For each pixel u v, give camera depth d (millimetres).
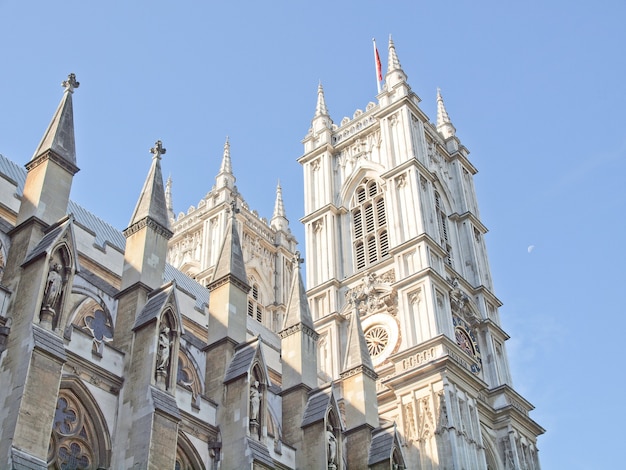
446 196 74938
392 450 48500
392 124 74312
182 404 40156
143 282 41156
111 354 37750
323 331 66375
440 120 82625
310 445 45844
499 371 64875
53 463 33625
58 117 42125
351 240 72000
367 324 64562
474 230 75062
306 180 77500
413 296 62469
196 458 39781
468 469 52531
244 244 84438
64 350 33688
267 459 40219
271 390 51969
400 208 68562
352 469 49188
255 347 43500
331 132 79562
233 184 88438
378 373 60375
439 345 58125
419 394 56281
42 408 31422
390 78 77438
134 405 36344
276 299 85625
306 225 74250
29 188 39719
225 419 41562
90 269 48000
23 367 31875
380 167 73375
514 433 60156
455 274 67312
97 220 58406
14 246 37500
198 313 54531
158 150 47156
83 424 35656
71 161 41062
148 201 44156
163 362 37750
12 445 29766
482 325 66688
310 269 71250
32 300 33906
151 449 34625
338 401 60375
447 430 53344
